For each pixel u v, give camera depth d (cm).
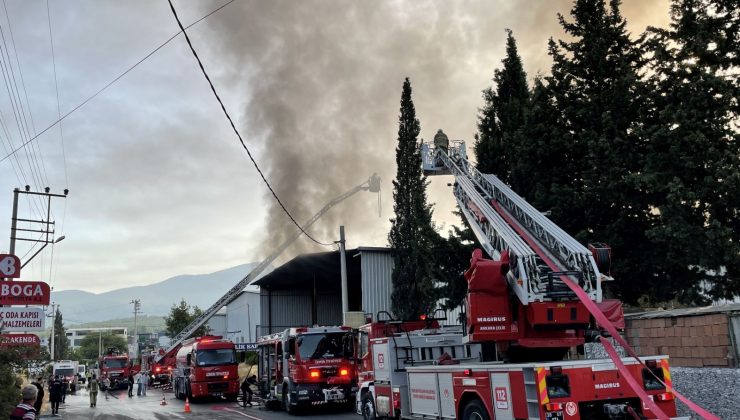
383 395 1346
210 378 2748
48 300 2247
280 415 1978
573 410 823
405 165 2700
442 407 1093
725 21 1247
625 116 1419
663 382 854
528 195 1623
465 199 1659
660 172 1267
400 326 1481
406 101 2767
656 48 1324
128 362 4841
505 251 1047
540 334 1014
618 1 1529
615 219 1449
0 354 1617
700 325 1252
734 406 1062
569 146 1475
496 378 921
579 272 994
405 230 2627
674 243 1241
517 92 1975
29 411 684
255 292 5153
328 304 4469
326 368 1925
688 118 1231
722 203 1201
